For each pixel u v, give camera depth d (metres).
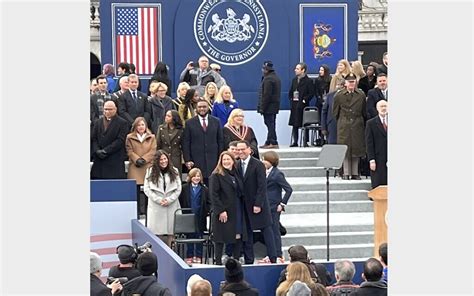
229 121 20.17
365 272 12.76
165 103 21.39
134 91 21.31
